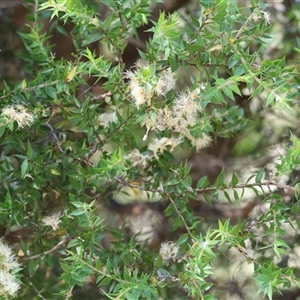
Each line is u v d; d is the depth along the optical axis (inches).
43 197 24.3
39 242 23.7
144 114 20.7
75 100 22.0
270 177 23.5
